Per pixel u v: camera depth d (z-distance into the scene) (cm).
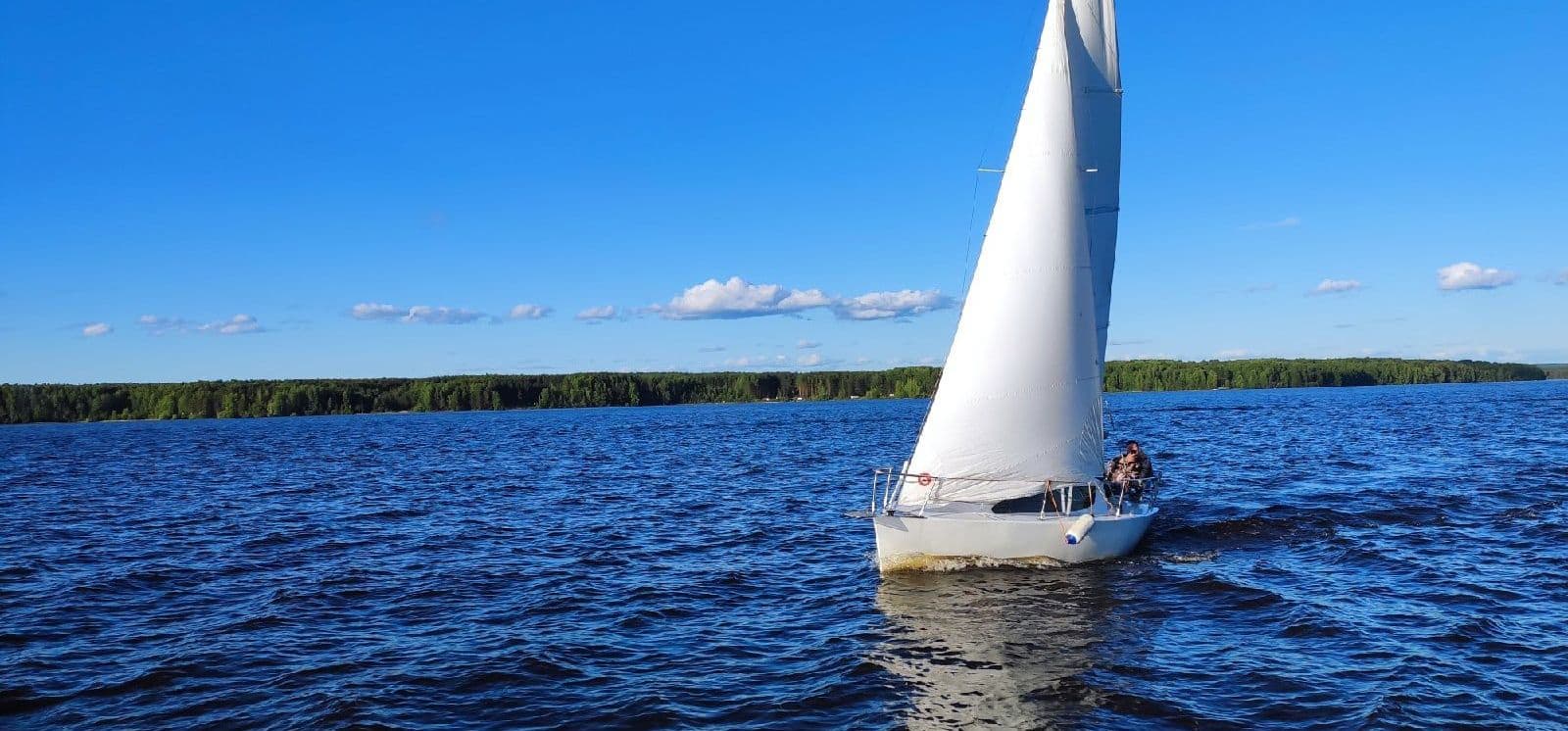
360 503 3544
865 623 1680
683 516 3031
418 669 1462
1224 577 1938
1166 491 3319
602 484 4106
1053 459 2041
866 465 4828
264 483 4412
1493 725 1187
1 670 1472
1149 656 1480
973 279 2025
